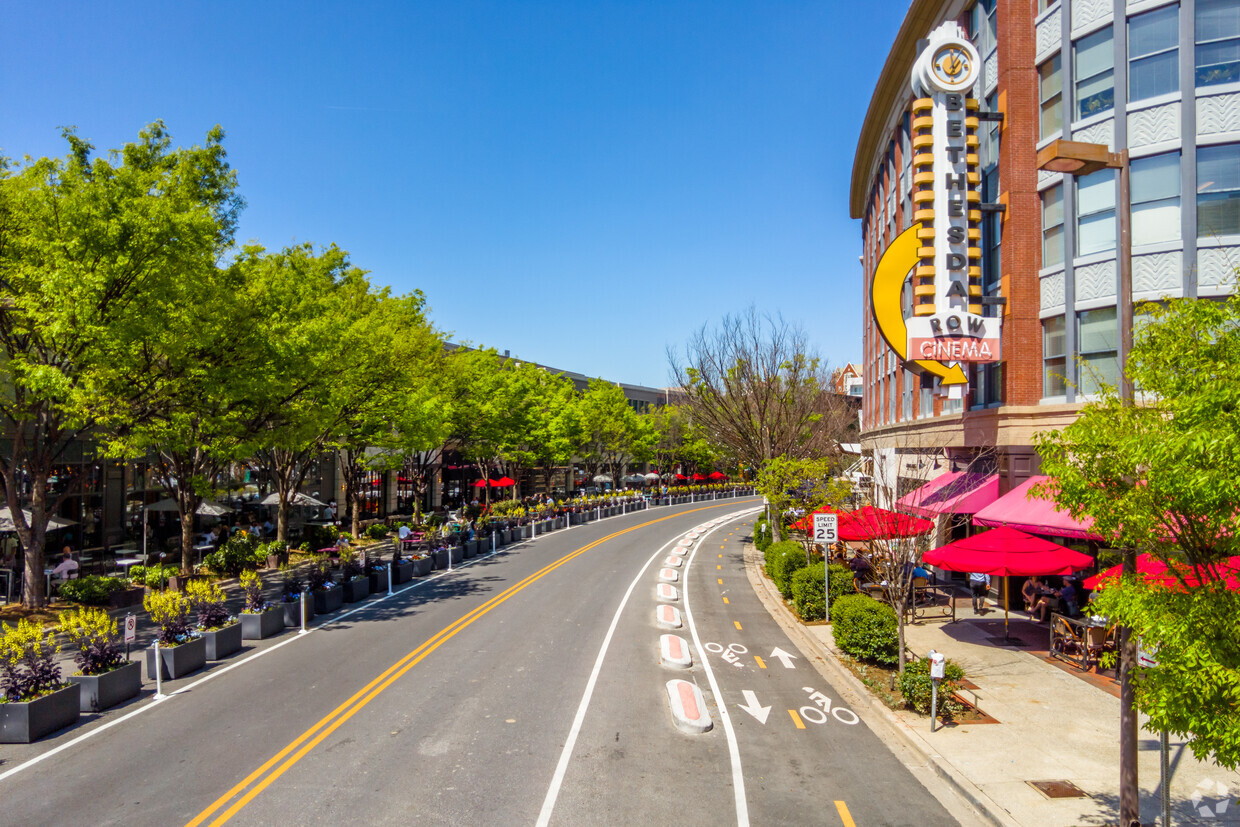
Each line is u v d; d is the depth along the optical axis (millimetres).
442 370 37250
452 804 8531
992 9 21234
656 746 10398
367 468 34812
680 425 78938
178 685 13148
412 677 13609
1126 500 6676
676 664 14320
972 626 17891
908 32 26812
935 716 10930
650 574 26516
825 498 20547
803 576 18781
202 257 18562
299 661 14734
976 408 21547
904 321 20594
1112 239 16938
